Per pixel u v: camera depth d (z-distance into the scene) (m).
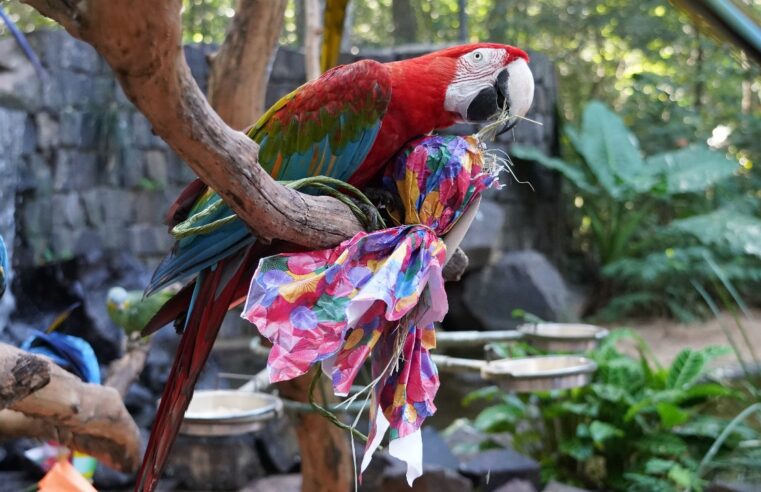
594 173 9.83
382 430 1.19
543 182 10.60
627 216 10.39
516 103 1.42
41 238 7.17
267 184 1.06
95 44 0.75
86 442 1.92
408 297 1.12
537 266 9.24
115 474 4.22
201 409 2.75
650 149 10.87
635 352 8.31
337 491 2.89
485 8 13.73
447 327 9.22
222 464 4.22
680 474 4.07
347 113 1.39
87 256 5.88
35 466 4.16
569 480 4.59
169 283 1.25
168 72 0.80
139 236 7.96
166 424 1.20
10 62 7.14
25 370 1.41
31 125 7.18
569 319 8.92
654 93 11.12
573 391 4.67
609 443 4.52
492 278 9.06
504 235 9.86
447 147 1.29
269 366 1.05
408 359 1.21
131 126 7.88
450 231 1.32
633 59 12.84
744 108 12.13
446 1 13.95
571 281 10.84
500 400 5.71
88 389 1.78
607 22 11.94
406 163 1.31
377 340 1.17
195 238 1.24
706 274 9.27
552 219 10.86
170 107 0.85
